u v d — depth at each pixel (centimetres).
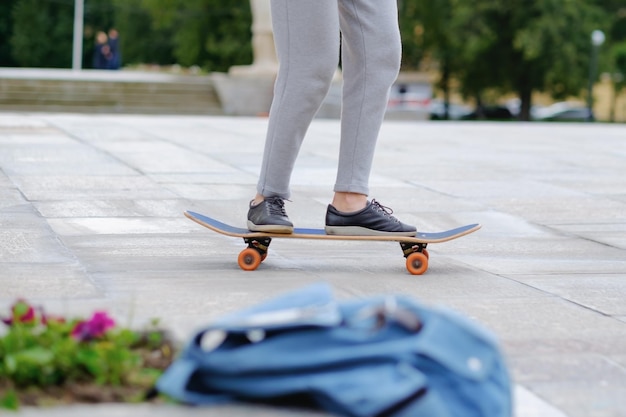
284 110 439
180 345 296
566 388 298
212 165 877
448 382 236
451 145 1202
